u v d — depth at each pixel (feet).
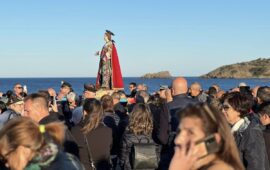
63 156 11.13
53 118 19.42
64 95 39.11
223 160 9.01
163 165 22.79
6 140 10.39
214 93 39.70
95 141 21.21
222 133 9.07
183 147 9.03
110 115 27.84
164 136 23.02
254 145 17.76
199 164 8.96
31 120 10.87
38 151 10.55
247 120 18.70
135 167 22.22
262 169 17.72
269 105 20.51
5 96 40.40
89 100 21.93
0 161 11.08
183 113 9.30
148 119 23.02
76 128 21.54
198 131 8.99
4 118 28.12
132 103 41.83
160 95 34.58
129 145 22.80
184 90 24.07
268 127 20.48
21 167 10.51
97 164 21.18
